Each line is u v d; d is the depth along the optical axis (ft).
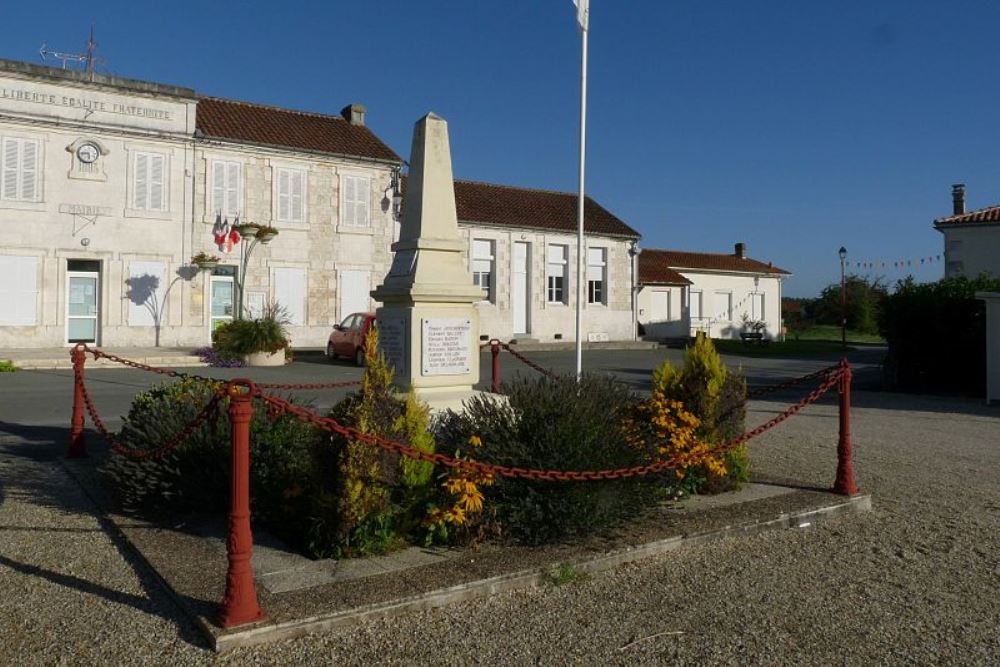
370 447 16.07
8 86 71.82
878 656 12.85
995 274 96.02
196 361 69.41
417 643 12.94
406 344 23.12
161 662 12.08
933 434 36.06
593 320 109.09
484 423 18.57
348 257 88.84
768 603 15.05
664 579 16.24
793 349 112.37
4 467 25.52
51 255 73.97
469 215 100.12
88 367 64.03
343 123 97.04
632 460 18.44
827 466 27.63
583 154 31.68
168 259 79.15
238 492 12.92
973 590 15.90
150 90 77.82
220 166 81.82
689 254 143.23
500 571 15.49
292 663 12.15
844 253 117.29
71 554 16.89
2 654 12.27
